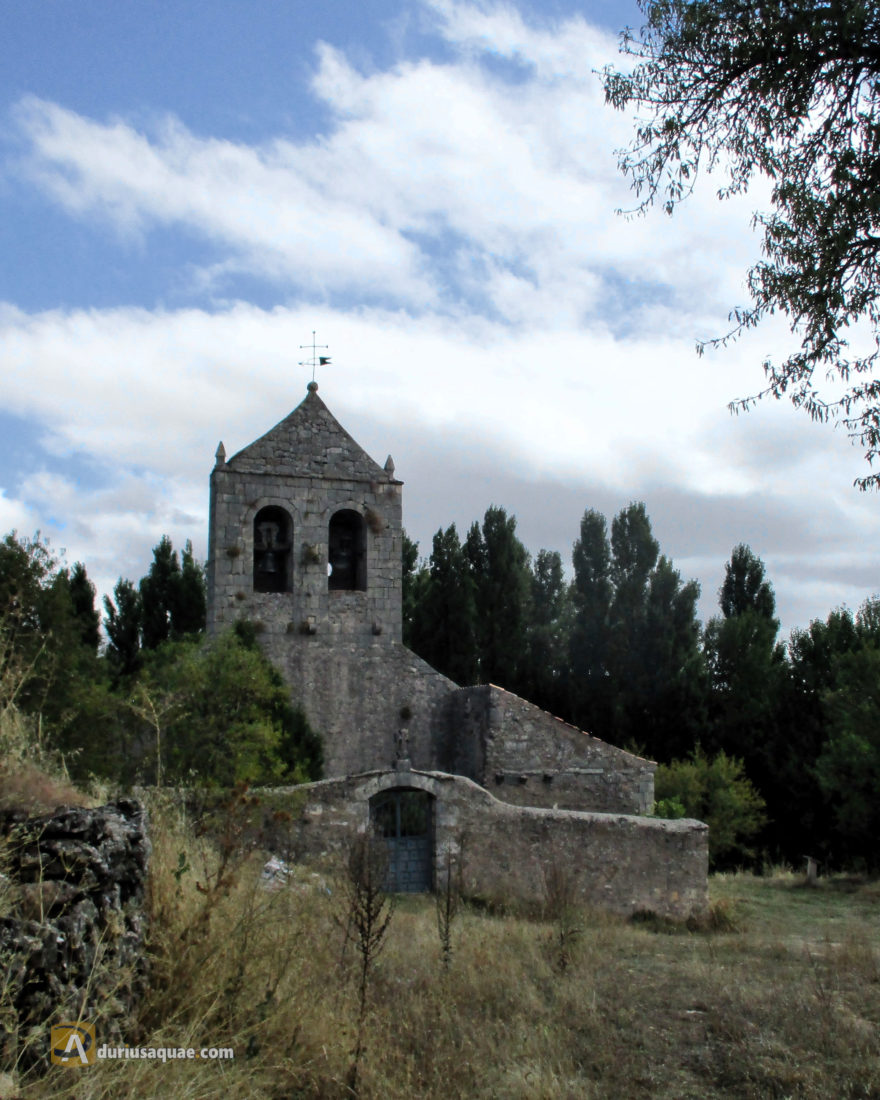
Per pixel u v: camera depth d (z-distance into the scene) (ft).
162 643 77.46
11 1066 18.40
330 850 60.59
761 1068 26.89
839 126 31.83
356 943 29.43
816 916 67.41
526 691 153.07
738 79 32.89
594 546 154.92
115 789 34.06
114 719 55.06
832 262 32.12
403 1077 23.91
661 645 146.41
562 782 86.48
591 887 64.08
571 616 168.55
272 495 92.07
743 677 147.95
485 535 156.46
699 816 122.93
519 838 64.18
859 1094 25.32
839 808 126.52
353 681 91.50
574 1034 29.96
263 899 30.01
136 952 22.86
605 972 39.19
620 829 65.57
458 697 92.58
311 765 83.41
